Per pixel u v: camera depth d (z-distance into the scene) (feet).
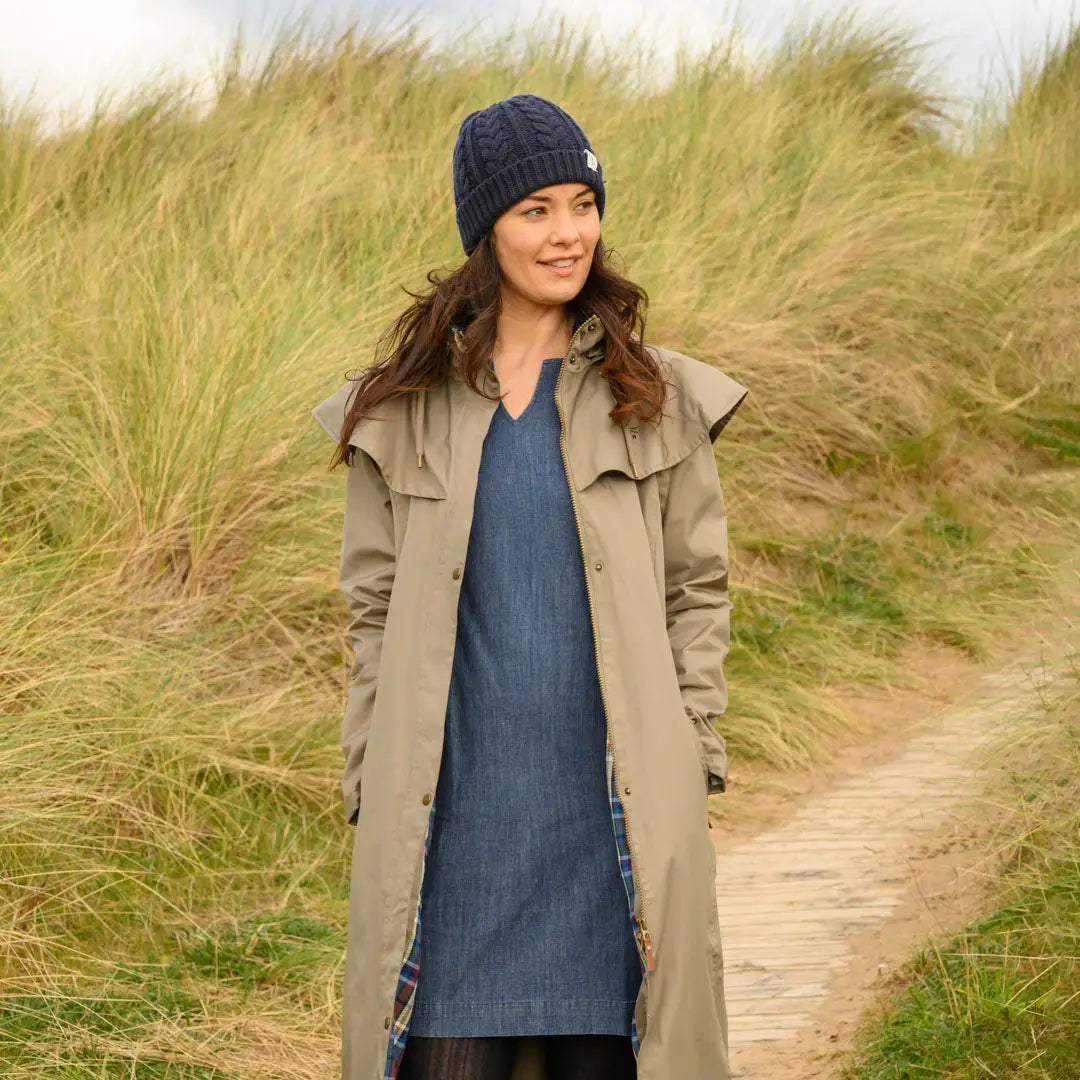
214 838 14.49
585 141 7.29
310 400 19.13
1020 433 27.63
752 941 13.17
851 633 22.04
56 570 15.84
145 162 27.30
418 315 7.43
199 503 17.74
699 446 7.35
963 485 26.40
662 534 7.41
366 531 7.58
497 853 6.90
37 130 27.09
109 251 22.18
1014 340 29.48
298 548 18.19
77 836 13.32
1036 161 34.42
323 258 23.47
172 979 12.01
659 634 7.05
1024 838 13.23
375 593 7.55
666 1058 6.61
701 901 6.88
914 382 27.61
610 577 6.98
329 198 26.13
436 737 6.86
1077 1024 10.05
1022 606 22.13
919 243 29.50
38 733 13.50
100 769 14.24
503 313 7.46
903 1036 10.43
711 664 7.32
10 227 22.52
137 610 16.63
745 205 28.50
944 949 11.78
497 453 7.18
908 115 36.88
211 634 16.72
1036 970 10.89
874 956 12.52
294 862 14.49
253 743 15.70
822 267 27.73
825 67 36.83
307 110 30.53
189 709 15.46
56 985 11.39
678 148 29.30
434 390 7.36
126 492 17.71
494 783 6.94
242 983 12.03
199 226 24.14
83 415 18.80
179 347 18.86
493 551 7.08
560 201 7.13
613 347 7.12
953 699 20.01
